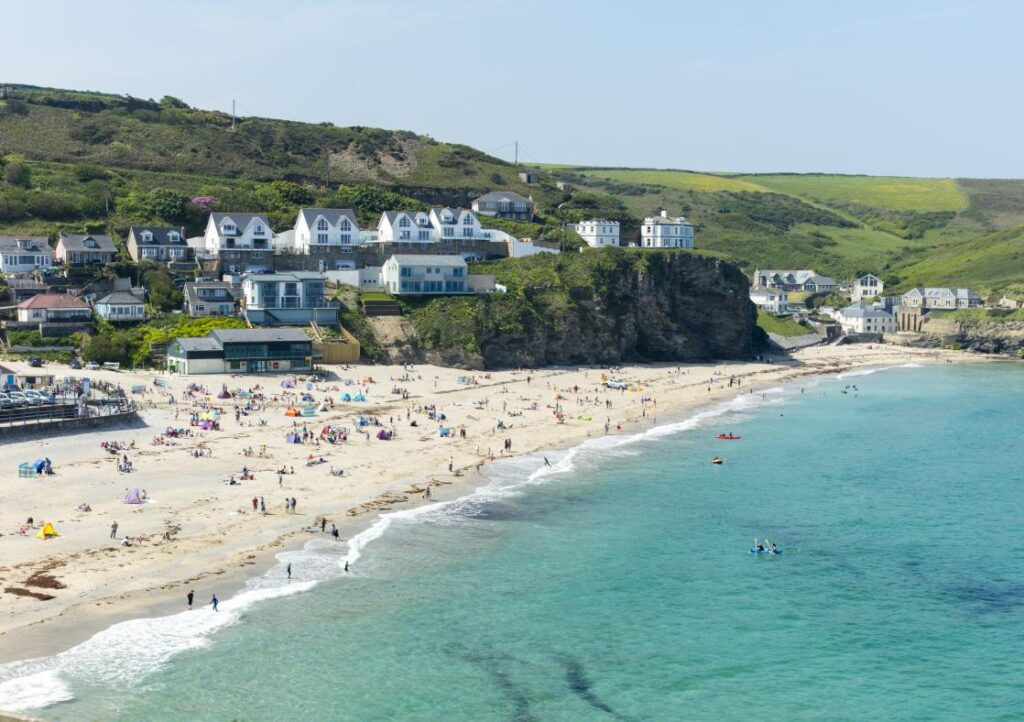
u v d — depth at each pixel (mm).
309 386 145875
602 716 54406
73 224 198375
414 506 92438
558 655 61750
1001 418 156750
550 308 196000
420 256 191250
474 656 60969
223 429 116562
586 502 97812
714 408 162625
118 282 174000
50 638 59031
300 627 63625
